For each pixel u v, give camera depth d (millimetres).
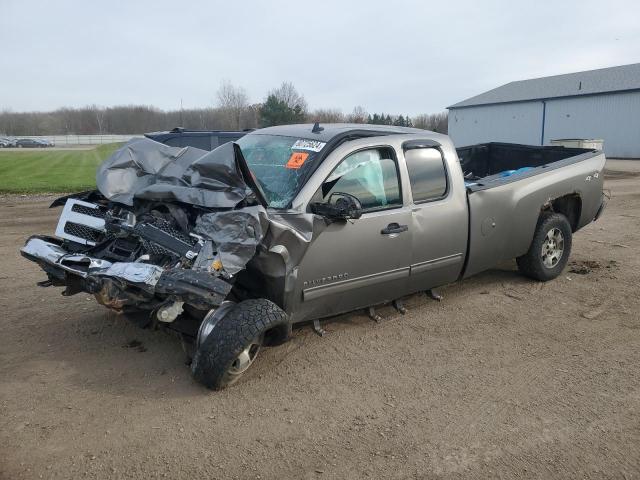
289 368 4516
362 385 4262
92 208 4758
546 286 6648
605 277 7012
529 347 4977
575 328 5410
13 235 9648
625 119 38656
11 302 5902
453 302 6062
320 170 4539
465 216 5543
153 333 5117
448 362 4664
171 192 4176
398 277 5113
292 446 3484
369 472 3240
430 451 3445
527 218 6211
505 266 7449
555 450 3463
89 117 111688
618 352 4883
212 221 3969
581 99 41375
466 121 52000
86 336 5043
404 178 5078
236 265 3875
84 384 4188
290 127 5527
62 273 4289
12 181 19297
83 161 33781
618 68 44906
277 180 4641
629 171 24312
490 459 3367
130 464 3273
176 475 3189
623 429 3695
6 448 3387
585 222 7273
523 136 46438
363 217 4719
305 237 4230
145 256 4070
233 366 3994
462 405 3992
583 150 7480
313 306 4613
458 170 5566
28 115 114125
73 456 3332
